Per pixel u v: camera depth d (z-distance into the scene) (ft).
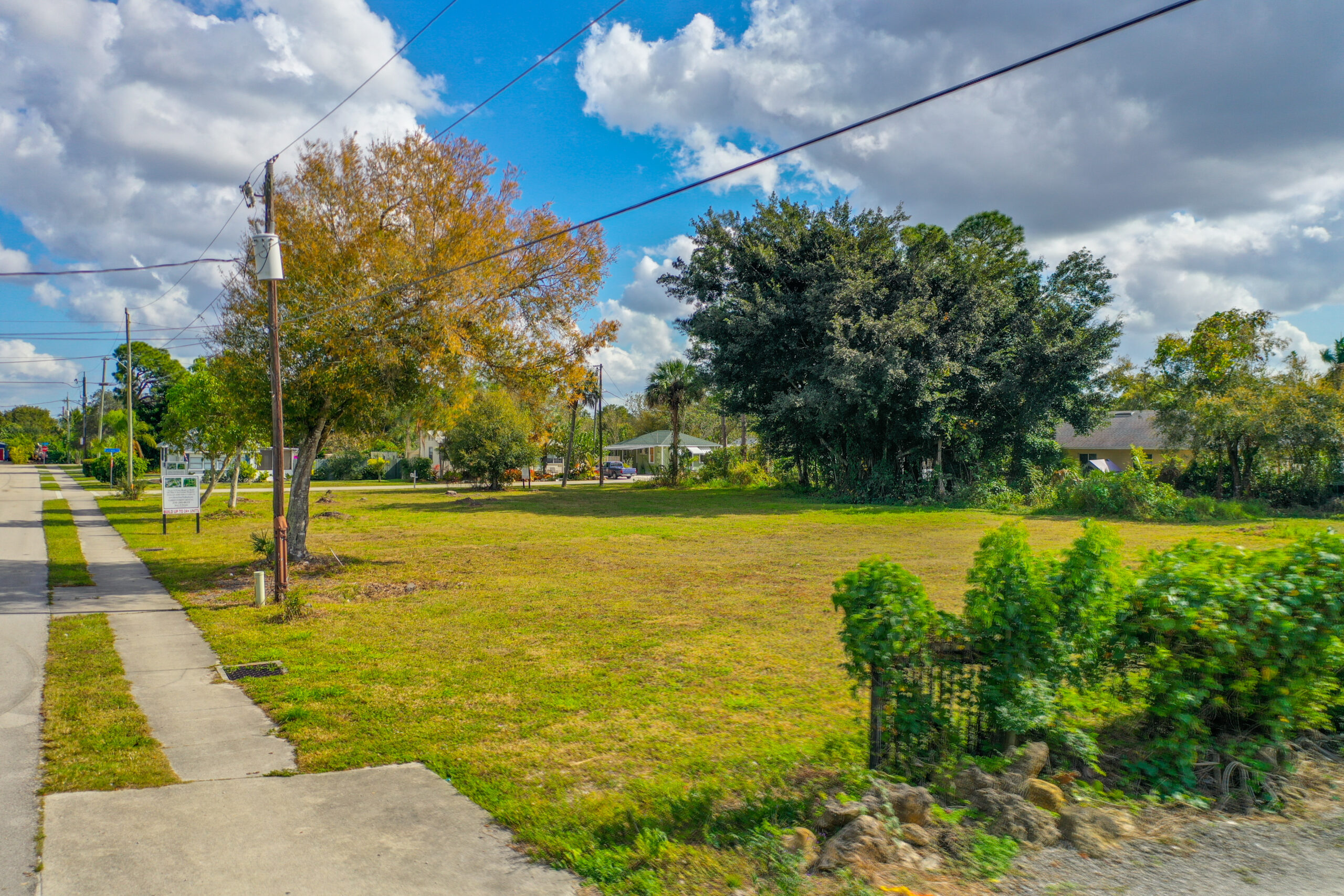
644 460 293.23
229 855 15.30
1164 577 17.75
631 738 22.74
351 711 25.35
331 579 52.95
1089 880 12.97
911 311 110.63
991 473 128.67
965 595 18.42
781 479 169.27
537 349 60.64
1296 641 16.10
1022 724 16.90
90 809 17.51
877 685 17.78
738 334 123.44
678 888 13.38
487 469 169.68
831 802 15.46
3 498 122.52
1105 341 112.88
